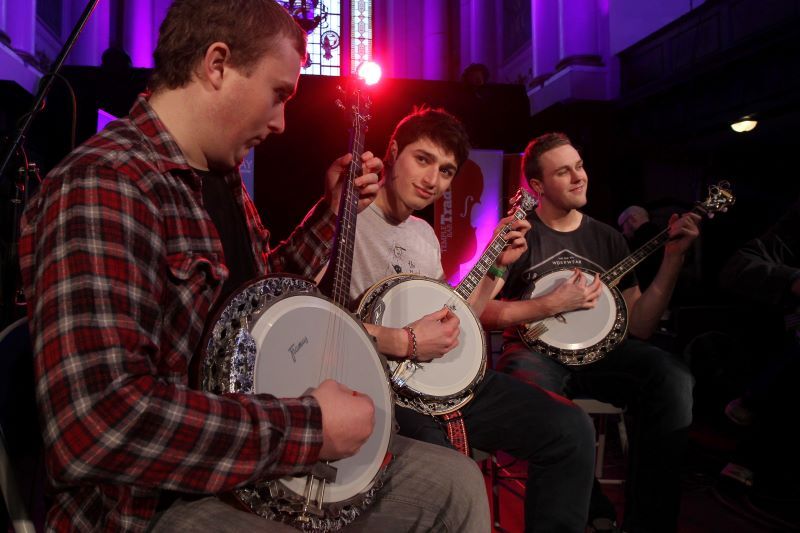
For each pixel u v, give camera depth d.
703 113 8.07
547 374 2.15
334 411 0.94
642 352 2.23
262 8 1.01
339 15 16.31
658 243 2.32
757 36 6.94
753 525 2.48
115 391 0.77
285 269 1.45
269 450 0.87
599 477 2.70
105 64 6.75
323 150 5.27
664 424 2.14
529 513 1.75
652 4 10.00
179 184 0.97
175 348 0.91
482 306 1.97
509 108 5.70
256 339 0.98
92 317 0.78
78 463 0.76
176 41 1.01
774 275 2.70
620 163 9.71
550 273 2.36
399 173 1.89
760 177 8.83
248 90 1.01
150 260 0.86
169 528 0.93
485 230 4.62
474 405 1.81
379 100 5.47
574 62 10.52
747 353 4.23
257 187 5.23
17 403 1.06
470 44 15.77
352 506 1.08
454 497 1.26
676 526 2.13
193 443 0.81
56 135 6.98
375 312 1.64
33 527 0.97
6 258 2.31
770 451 2.87
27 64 10.79
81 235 0.81
